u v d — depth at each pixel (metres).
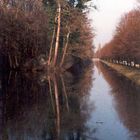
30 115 22.97
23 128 18.92
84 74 69.25
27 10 67.38
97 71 82.81
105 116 22.03
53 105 27.28
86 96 32.75
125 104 26.86
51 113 23.61
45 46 71.19
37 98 31.48
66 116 22.34
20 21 62.72
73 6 68.38
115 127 18.61
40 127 19.08
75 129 18.34
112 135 16.77
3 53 63.16
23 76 56.72
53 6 67.38
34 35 67.06
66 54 78.44
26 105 27.38
